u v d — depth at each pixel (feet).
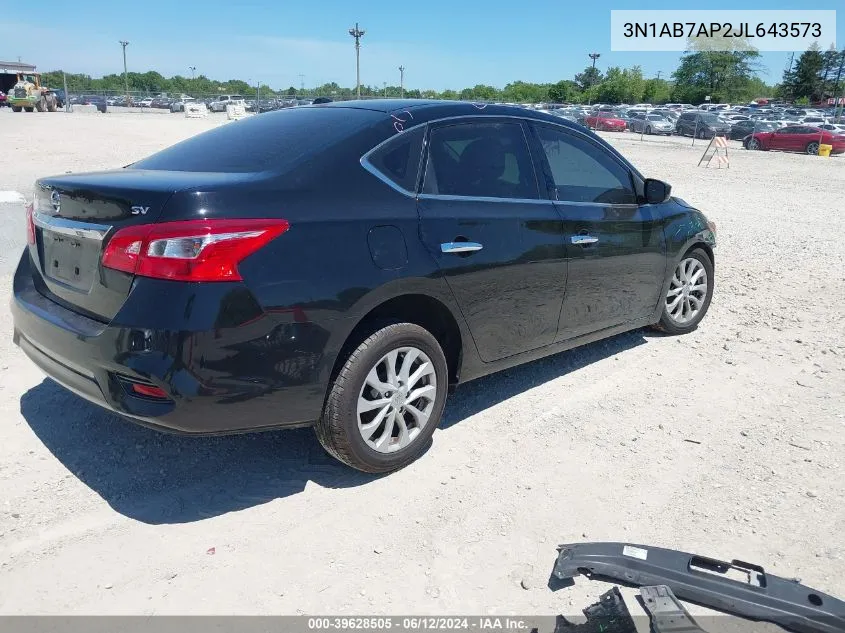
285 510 10.27
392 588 8.74
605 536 9.80
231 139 12.05
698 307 18.61
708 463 11.84
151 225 8.91
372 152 10.94
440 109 12.23
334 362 9.96
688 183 58.95
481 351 12.32
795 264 27.22
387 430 10.92
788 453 12.21
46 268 10.85
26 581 8.63
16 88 144.56
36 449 11.64
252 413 9.45
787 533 9.95
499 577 9.00
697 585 8.11
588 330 14.74
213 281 8.89
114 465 11.29
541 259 12.87
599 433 12.83
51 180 10.60
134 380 9.08
